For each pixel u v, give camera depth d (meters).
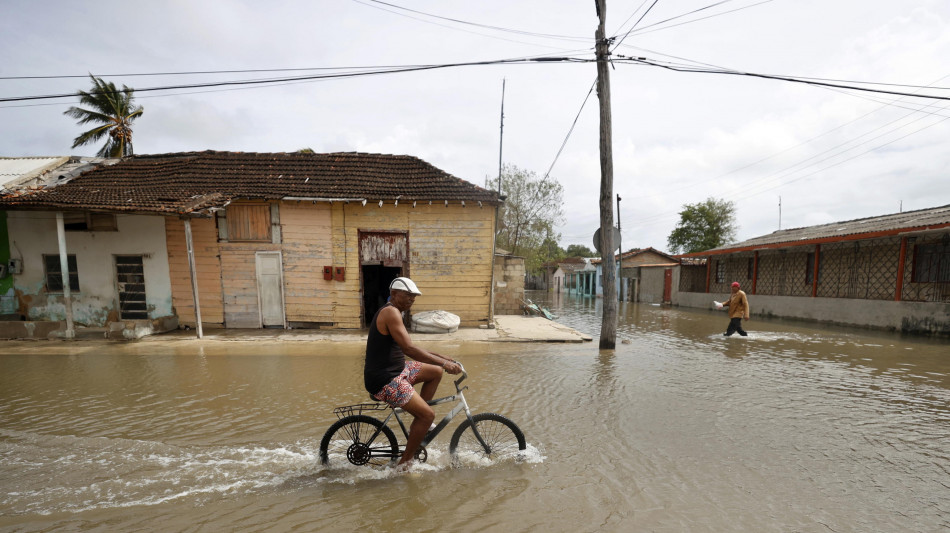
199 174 12.86
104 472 3.83
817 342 11.28
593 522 3.06
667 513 3.18
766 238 22.19
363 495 3.42
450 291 12.72
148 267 11.99
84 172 13.58
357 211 12.20
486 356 9.14
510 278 18.28
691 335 12.71
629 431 4.86
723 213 40.00
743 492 3.50
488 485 3.58
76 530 2.93
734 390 6.55
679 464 4.02
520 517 3.12
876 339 11.83
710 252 22.89
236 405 5.77
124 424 5.05
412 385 3.80
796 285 18.36
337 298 12.29
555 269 54.75
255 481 3.65
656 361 8.70
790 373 7.66
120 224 11.83
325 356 8.88
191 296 12.07
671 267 27.20
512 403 5.92
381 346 3.69
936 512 3.21
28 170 13.66
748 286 21.31
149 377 7.20
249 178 12.70
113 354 9.01
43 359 8.52
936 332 12.48
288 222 12.07
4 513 3.13
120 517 3.10
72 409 5.58
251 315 12.20
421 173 13.27
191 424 5.06
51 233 11.79
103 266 11.90
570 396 6.25
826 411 5.57
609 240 9.99
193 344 10.11
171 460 4.07
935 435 4.75
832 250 16.61
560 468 3.91
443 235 12.52
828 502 3.35
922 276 13.47
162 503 3.29
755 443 4.52
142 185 12.55
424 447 3.90
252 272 12.12
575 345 10.55
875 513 3.19
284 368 7.85
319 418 5.27
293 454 4.21
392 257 12.46
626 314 20.23
